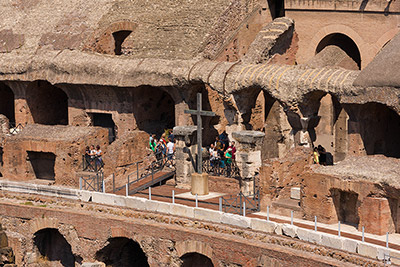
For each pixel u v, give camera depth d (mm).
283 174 49781
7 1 73875
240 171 52125
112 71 60938
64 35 66500
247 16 63594
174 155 58125
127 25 65375
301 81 52656
